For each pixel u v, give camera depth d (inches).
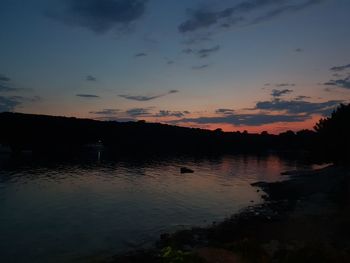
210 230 1366.9
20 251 1151.6
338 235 1141.7
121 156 5959.6
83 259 1080.2
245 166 4586.6
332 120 2706.7
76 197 2134.6
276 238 1194.0
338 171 2694.4
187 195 2277.3
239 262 805.2
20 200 2005.4
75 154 6230.3
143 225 1498.5
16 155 5575.8
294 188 2465.6
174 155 6619.1
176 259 587.2
